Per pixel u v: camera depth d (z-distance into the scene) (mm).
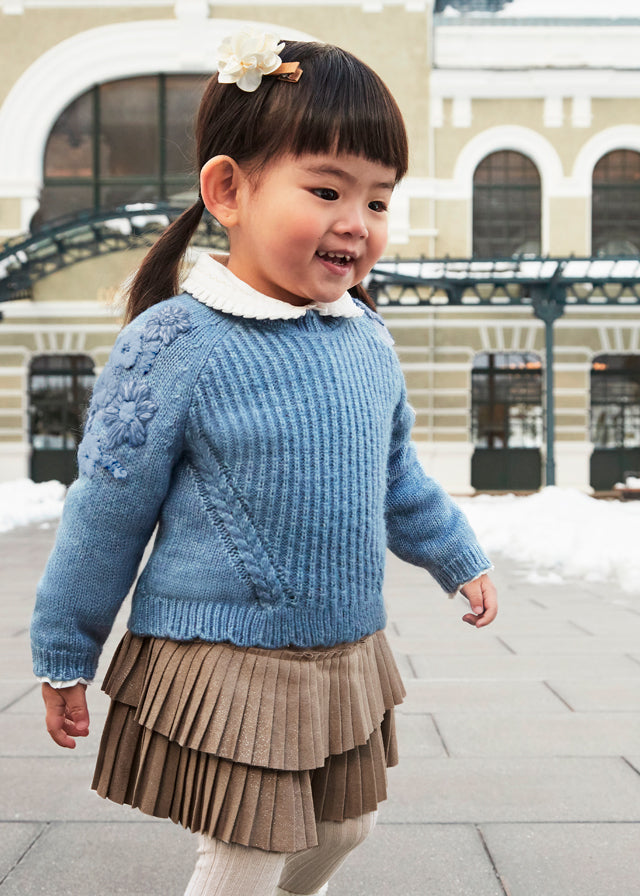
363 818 1513
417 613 6180
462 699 3996
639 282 16719
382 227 1396
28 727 3559
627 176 19234
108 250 17484
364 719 1453
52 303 18922
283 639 1366
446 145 18812
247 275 1436
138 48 19125
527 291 17719
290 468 1358
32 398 19297
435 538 1726
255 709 1331
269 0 18891
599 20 18750
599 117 18844
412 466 1770
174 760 1389
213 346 1361
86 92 19531
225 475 1359
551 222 18875
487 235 19156
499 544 9602
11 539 10875
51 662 1404
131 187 19578
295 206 1311
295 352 1391
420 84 18750
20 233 19094
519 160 19172
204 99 1437
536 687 4191
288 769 1319
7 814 2721
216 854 1351
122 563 1410
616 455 19297
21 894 2215
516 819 2695
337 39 18844
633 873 2344
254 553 1357
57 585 1396
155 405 1348
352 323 1527
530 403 19156
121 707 1468
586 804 2807
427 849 2492
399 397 1640
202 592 1373
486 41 18859
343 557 1411
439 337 18828
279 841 1316
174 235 1606
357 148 1299
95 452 1373
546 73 18625
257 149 1335
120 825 2645
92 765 3146
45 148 19531
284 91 1310
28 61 19125
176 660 1383
